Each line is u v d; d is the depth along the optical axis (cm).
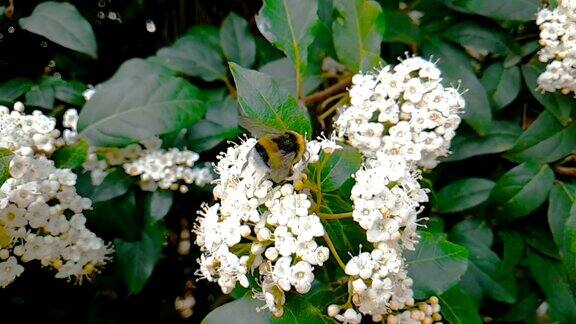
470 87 18
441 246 15
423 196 14
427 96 15
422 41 20
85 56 21
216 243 13
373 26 17
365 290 13
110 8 22
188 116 17
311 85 19
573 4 17
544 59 18
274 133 12
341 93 19
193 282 20
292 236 12
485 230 19
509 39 19
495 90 19
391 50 21
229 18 21
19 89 18
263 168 12
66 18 17
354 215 13
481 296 18
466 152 19
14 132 16
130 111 17
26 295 18
